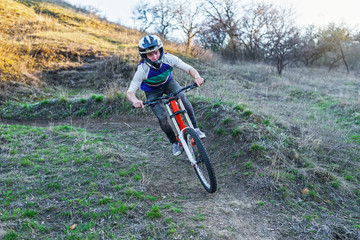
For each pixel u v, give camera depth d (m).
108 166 4.34
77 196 3.56
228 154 4.78
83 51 13.64
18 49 12.42
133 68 11.23
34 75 10.98
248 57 19.50
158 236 2.93
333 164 4.51
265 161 4.29
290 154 4.50
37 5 20.14
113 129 6.44
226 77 11.81
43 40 14.10
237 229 3.10
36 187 3.75
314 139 5.13
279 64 15.22
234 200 3.65
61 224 3.09
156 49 3.65
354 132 5.89
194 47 15.47
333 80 13.99
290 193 3.75
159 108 4.08
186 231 2.99
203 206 3.50
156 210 3.30
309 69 18.80
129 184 3.86
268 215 3.38
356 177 4.25
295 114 6.87
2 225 2.93
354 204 3.68
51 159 4.52
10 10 17.08
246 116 5.53
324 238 3.06
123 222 3.13
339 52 22.25
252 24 19.23
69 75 11.66
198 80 3.71
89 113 7.43
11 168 4.22
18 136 5.48
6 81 9.72
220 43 21.27
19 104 8.31
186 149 3.70
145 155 4.98
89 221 3.14
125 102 7.46
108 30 19.20
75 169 4.20
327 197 3.78
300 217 3.36
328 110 7.54
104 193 3.65
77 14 21.05
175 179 4.22
